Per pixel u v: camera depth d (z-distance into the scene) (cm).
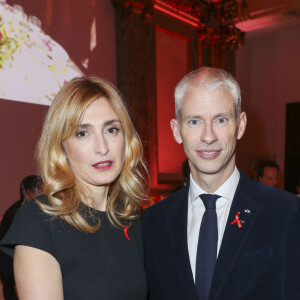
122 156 149
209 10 675
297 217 133
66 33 463
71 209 138
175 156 614
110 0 527
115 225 154
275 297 127
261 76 838
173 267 147
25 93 414
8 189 397
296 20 728
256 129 840
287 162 793
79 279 133
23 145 412
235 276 131
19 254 127
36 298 122
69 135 139
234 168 152
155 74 574
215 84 139
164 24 595
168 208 165
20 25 409
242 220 140
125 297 141
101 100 143
